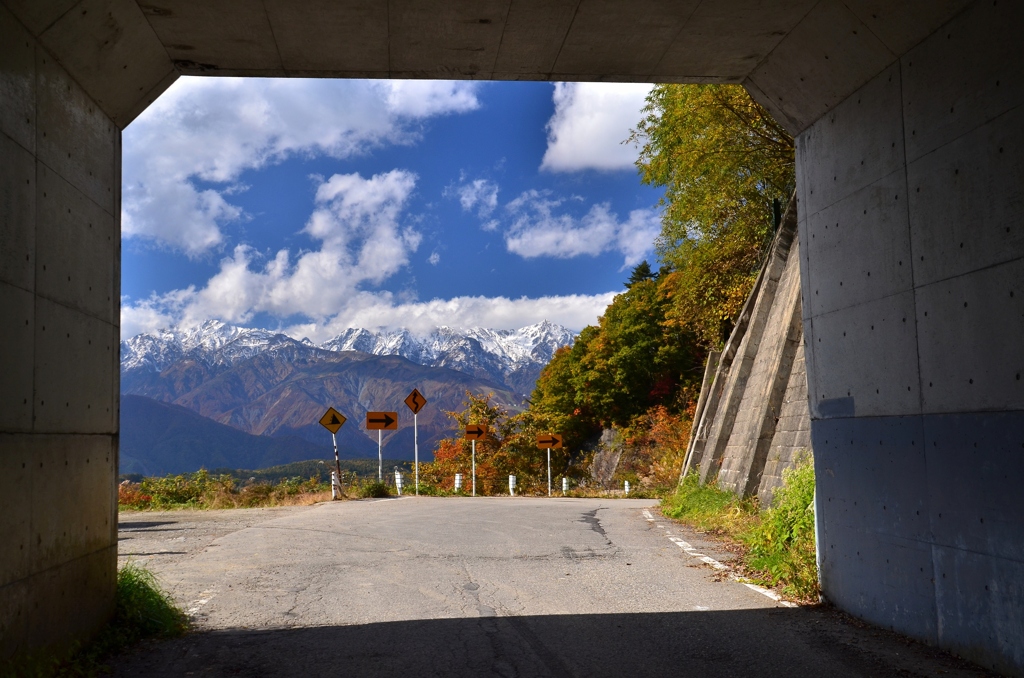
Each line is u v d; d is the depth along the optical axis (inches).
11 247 192.9
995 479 207.6
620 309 2488.9
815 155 311.9
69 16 215.0
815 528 319.9
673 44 282.7
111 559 260.7
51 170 218.5
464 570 397.4
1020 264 197.3
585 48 283.7
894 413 256.7
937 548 233.3
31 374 202.4
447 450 1888.5
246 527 591.8
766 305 876.6
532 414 1923.0
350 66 289.9
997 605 207.5
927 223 237.3
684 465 1157.7
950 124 225.6
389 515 701.9
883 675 210.5
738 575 375.6
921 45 238.1
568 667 223.0
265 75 294.0
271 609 305.1
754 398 760.3
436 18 259.3
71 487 227.1
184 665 227.6
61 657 216.5
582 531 573.0
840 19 255.4
